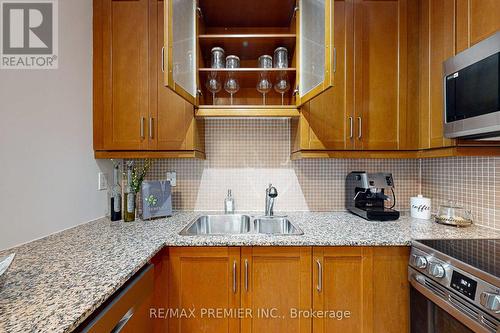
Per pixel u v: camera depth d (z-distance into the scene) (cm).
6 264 76
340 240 124
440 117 139
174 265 126
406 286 126
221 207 194
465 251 106
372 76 157
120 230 141
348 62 156
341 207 193
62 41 136
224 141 194
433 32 145
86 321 69
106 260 97
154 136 158
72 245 115
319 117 157
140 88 157
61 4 135
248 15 173
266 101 192
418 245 118
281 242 124
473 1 118
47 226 126
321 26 130
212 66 168
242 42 168
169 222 160
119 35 157
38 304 67
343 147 157
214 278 126
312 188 193
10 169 108
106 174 175
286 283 126
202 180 194
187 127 158
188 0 143
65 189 138
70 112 141
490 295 81
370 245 124
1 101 105
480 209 146
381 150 157
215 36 158
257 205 194
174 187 193
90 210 159
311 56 142
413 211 171
